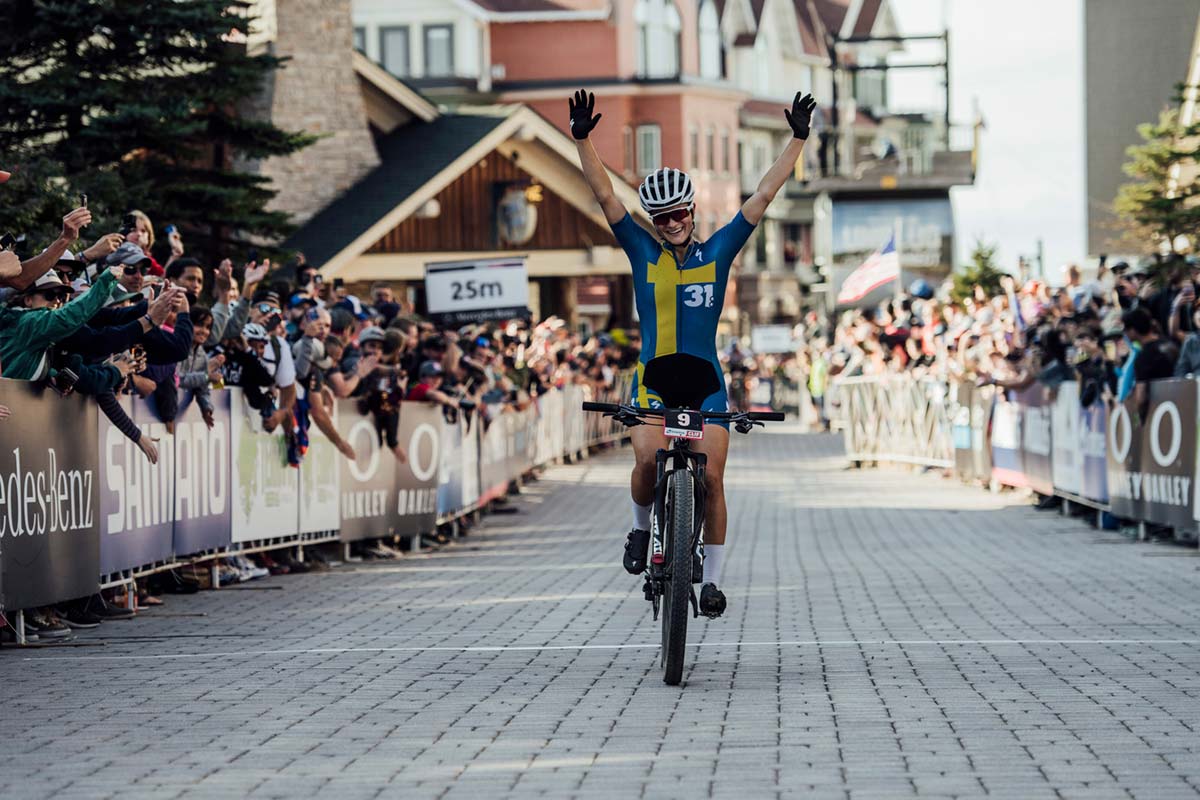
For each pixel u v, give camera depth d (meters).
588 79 104.19
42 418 15.31
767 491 37.91
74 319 14.95
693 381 12.36
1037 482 32.12
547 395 44.59
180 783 9.20
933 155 72.12
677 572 12.05
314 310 21.73
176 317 17.30
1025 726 10.62
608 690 12.19
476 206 50.16
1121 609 17.11
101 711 11.52
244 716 11.25
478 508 30.50
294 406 21.73
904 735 10.34
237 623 16.72
